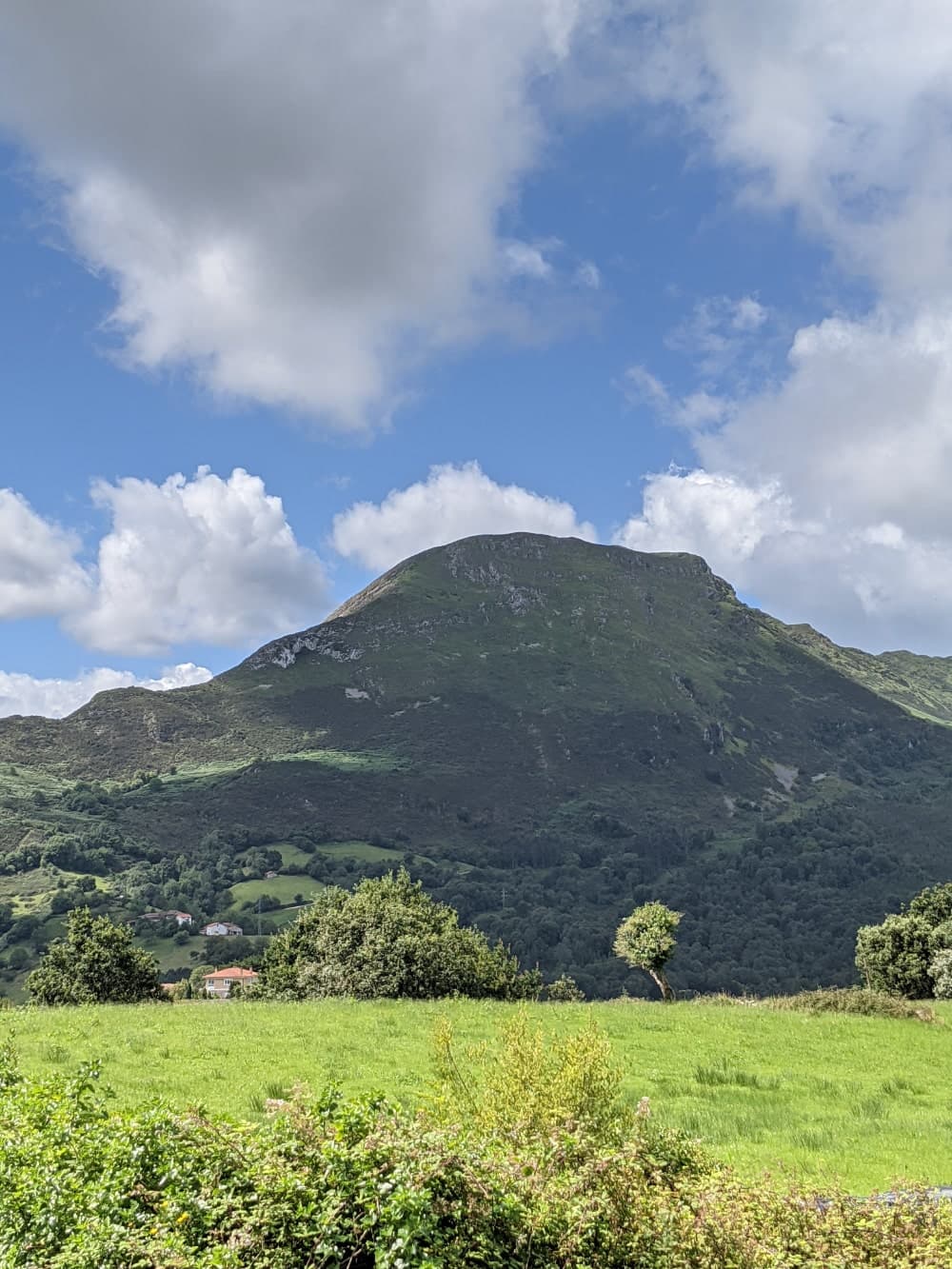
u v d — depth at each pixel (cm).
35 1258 677
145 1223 704
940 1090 2219
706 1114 1786
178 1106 938
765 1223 834
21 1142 832
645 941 4572
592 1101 1066
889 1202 891
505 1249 727
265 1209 700
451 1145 792
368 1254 711
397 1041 2431
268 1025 2723
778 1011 3672
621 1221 791
